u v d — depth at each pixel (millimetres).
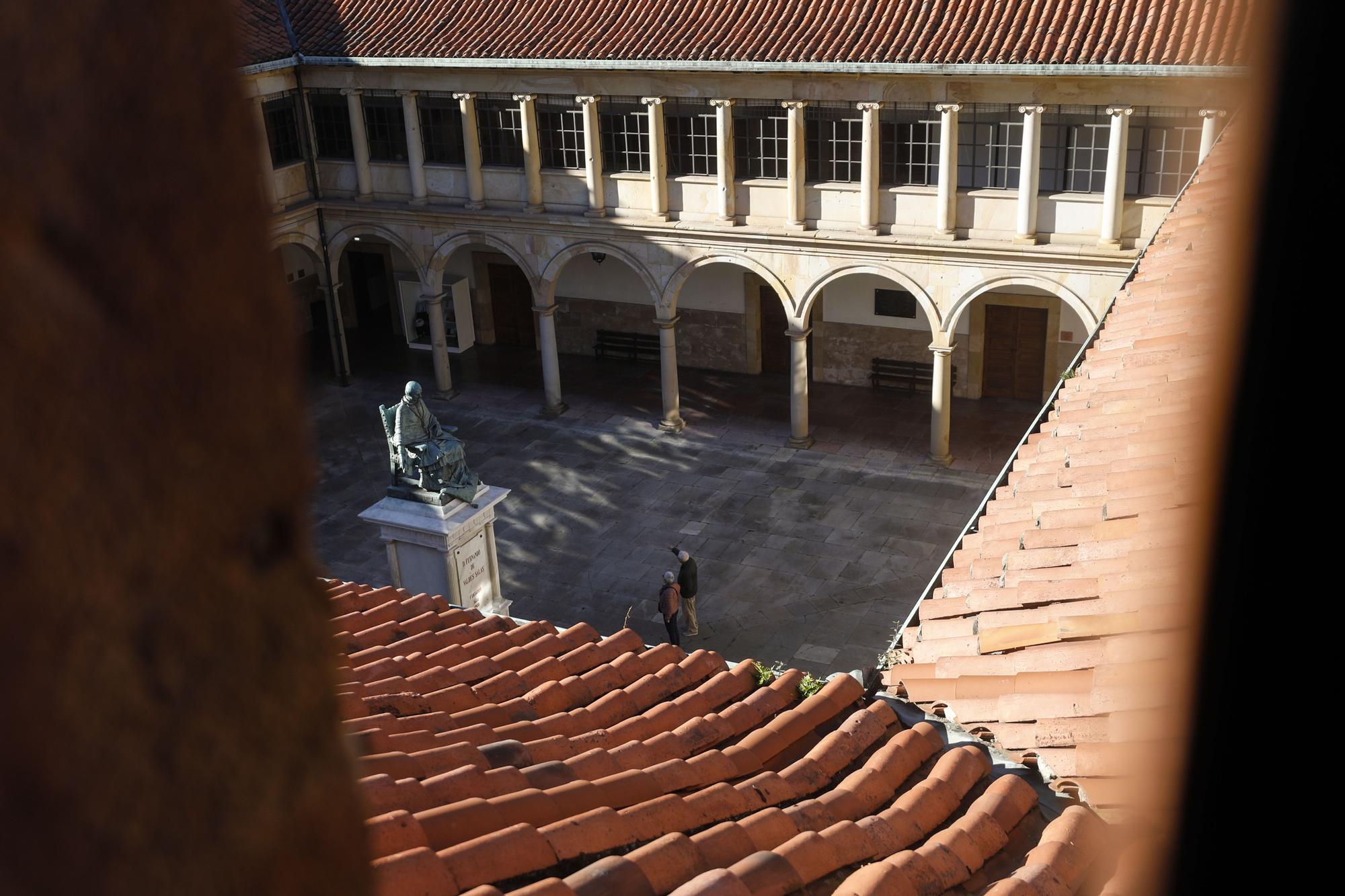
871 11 30812
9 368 735
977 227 30781
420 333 42688
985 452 33781
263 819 910
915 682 9211
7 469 736
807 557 29641
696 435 35812
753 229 32938
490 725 9023
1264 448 2039
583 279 41031
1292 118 1741
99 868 785
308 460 919
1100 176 29922
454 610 12945
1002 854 7250
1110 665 8117
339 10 37188
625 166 34656
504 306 42719
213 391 840
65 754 766
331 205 38125
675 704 9438
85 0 753
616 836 6379
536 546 30750
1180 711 2281
